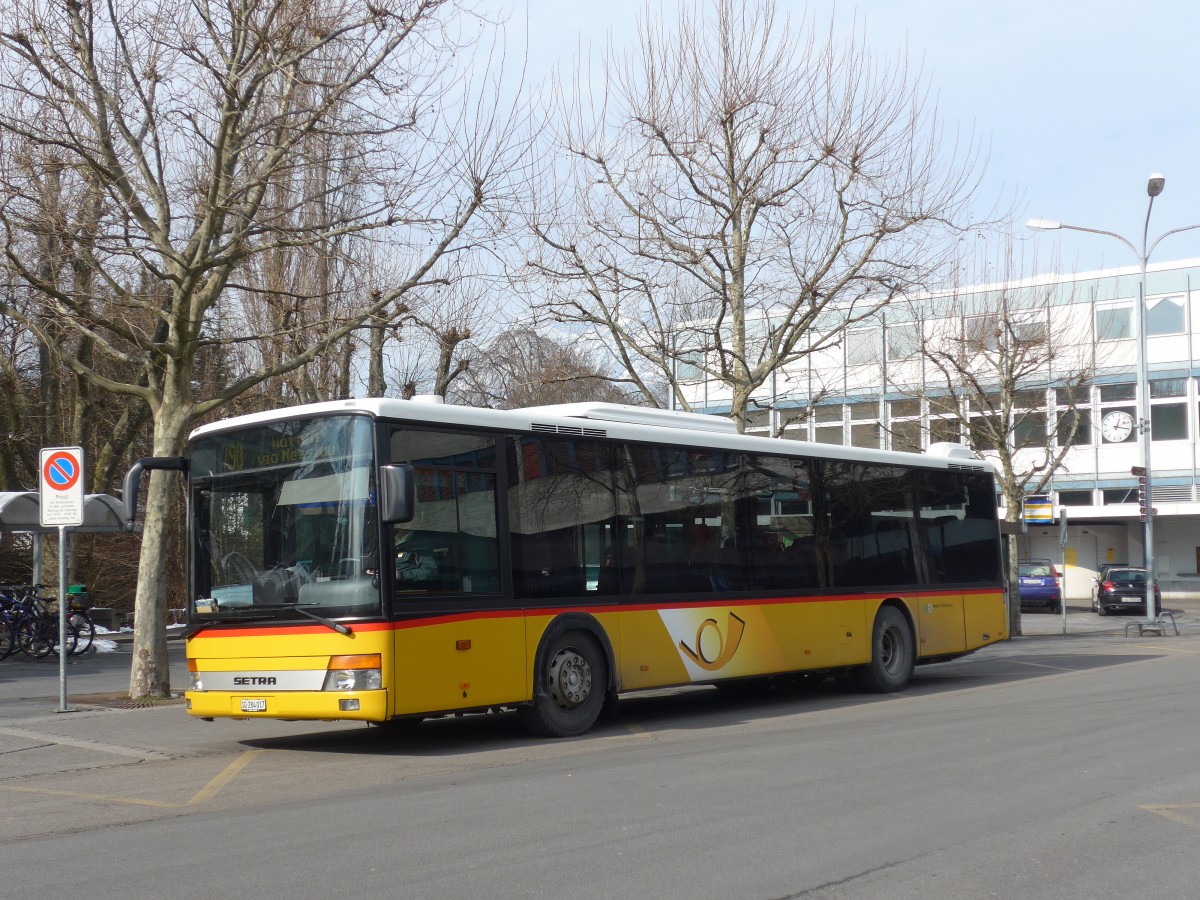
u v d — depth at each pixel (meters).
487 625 11.41
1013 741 10.85
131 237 14.83
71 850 7.12
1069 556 54.88
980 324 30.39
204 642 11.42
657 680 13.16
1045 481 30.38
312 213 16.80
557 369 30.52
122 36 15.10
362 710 10.46
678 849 6.71
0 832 7.82
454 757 10.92
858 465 16.56
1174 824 7.30
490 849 6.79
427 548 11.02
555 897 5.75
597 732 12.66
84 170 15.10
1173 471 48.53
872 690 16.53
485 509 11.65
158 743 12.09
